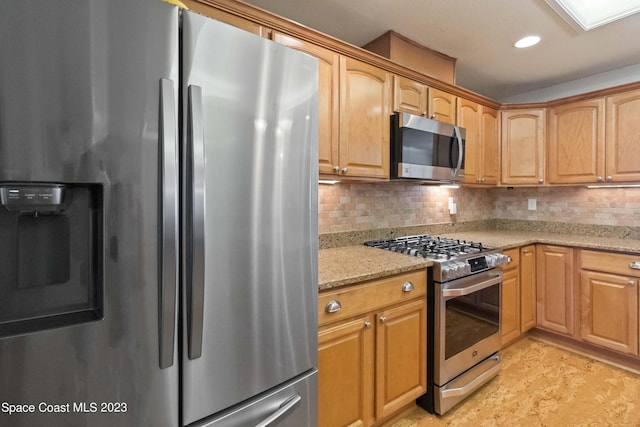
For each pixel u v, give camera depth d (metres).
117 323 0.75
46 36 0.65
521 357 2.46
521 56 2.41
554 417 1.78
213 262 0.89
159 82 0.78
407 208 2.68
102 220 0.73
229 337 0.93
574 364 2.36
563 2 1.76
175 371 0.84
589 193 2.85
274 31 1.50
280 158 1.03
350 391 1.48
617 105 2.44
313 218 1.14
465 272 1.86
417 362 1.77
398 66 2.01
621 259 2.25
